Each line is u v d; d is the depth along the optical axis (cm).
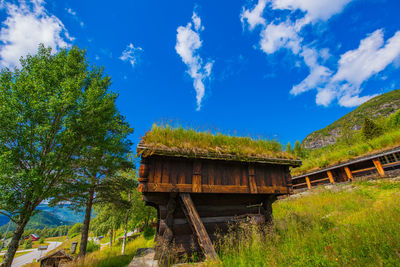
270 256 369
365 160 1380
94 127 1129
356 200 850
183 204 494
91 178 1245
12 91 962
